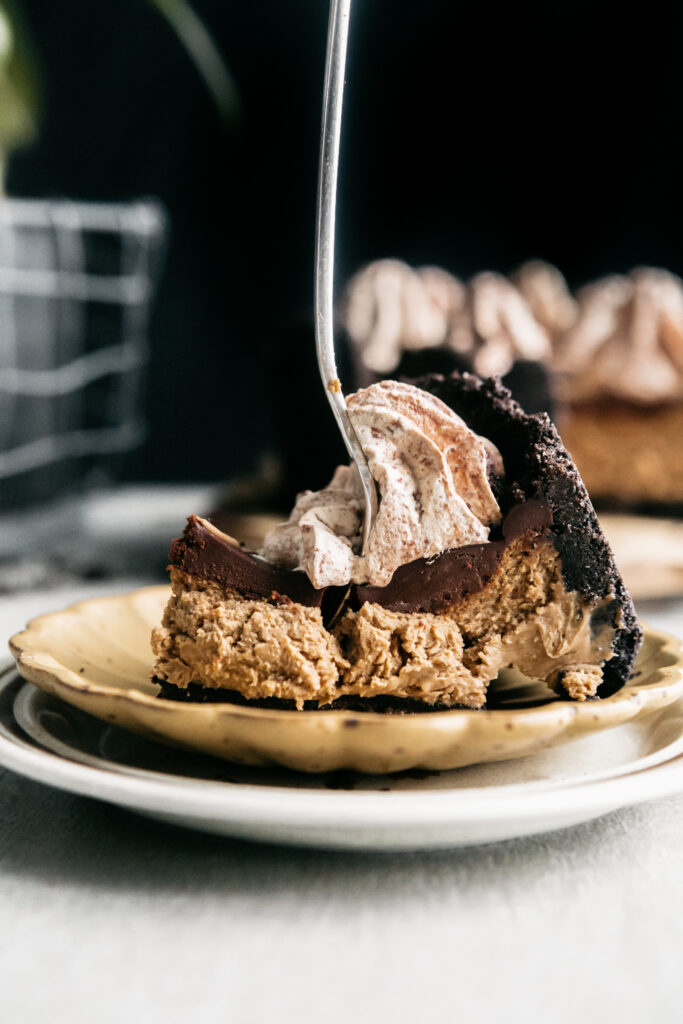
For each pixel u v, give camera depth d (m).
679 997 0.27
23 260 0.65
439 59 0.94
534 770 0.34
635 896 0.30
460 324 0.67
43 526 0.73
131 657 0.39
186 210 1.00
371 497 0.35
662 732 0.35
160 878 0.30
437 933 0.28
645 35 0.90
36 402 0.69
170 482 1.06
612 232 0.94
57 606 0.56
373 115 0.96
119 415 0.85
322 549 0.34
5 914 0.29
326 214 0.34
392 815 0.29
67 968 0.27
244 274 1.01
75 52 0.95
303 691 0.34
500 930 0.28
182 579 0.35
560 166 0.94
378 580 0.34
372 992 0.27
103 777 0.30
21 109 0.64
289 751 0.31
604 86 0.92
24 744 0.32
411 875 0.30
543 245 0.96
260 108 0.98
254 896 0.30
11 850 0.31
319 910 0.29
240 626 0.34
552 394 0.61
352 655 0.34
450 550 0.35
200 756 0.34
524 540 0.35
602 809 0.30
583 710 0.31
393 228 0.97
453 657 0.35
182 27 0.80
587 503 0.36
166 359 1.02
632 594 0.56
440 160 0.96
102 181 0.98
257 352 1.03
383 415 0.35
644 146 0.92
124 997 0.26
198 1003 0.26
